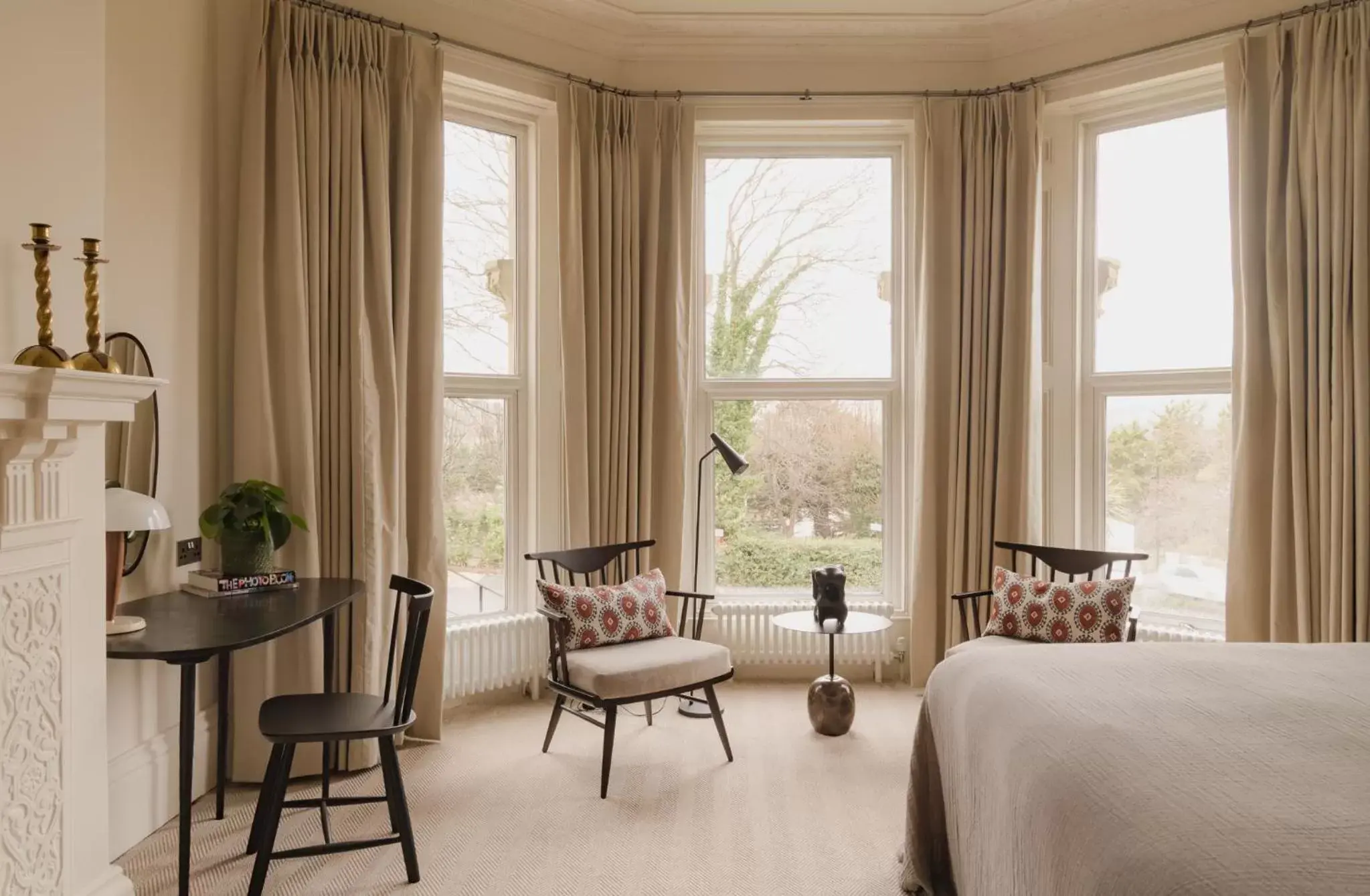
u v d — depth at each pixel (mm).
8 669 1812
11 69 1912
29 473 1835
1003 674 2062
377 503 3266
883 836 2652
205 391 3023
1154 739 1549
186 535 2928
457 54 3664
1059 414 4105
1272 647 2248
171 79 2828
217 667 3059
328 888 2338
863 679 4332
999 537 4004
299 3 3170
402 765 3248
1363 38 3160
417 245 3521
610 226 4039
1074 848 1340
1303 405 3291
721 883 2373
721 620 4234
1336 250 3191
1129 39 3807
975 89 4148
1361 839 1160
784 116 4230
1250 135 3418
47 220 2016
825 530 4398
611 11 3943
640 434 4137
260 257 3031
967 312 4043
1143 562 3986
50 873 1933
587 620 3281
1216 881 1093
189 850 2342
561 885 2361
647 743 3471
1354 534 3164
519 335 4156
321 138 3184
